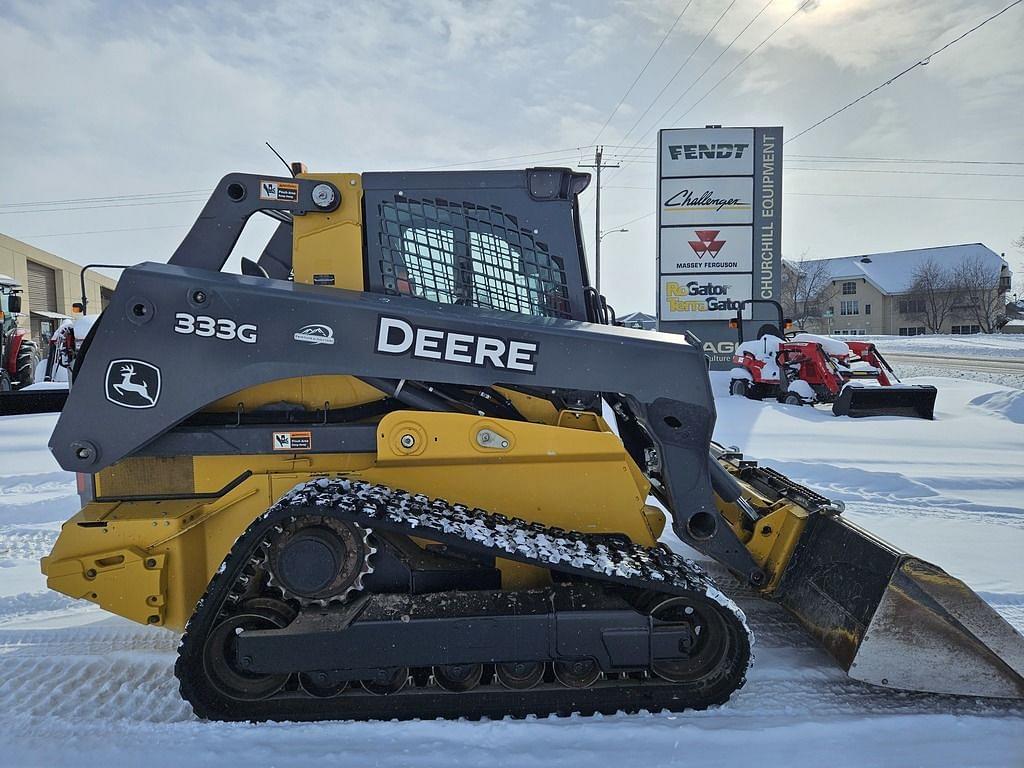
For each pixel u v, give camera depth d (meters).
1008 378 17.14
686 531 3.04
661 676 2.77
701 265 17.44
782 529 3.30
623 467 3.00
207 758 2.46
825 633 2.95
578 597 2.72
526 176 3.18
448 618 2.61
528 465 2.98
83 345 2.96
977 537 4.83
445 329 2.83
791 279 59.53
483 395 3.10
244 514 3.01
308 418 3.05
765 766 2.43
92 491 3.02
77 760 2.46
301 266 3.09
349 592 2.72
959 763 2.45
